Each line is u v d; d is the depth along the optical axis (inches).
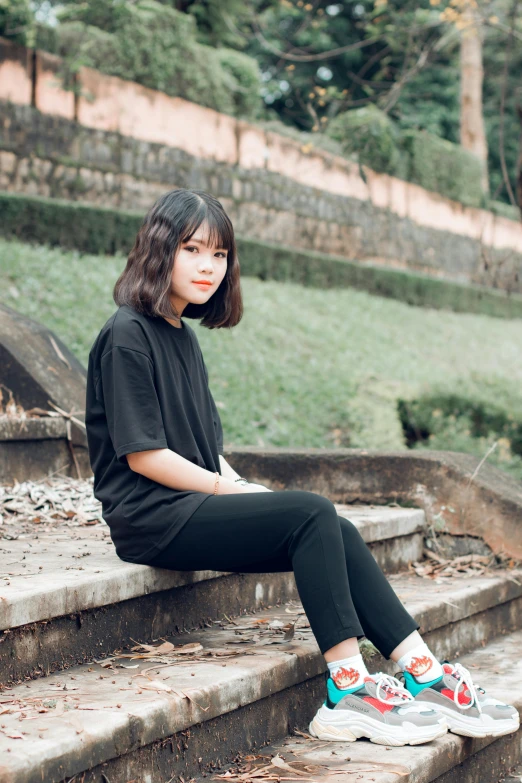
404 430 348.2
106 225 418.9
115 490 104.4
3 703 79.7
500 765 117.9
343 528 101.6
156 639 106.6
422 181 709.9
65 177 435.8
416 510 168.7
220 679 90.1
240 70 550.9
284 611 126.2
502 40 681.0
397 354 447.2
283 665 99.0
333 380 360.8
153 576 103.8
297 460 177.8
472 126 792.9
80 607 93.0
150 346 103.2
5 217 375.9
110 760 75.3
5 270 328.2
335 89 306.8
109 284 358.6
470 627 146.9
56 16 479.8
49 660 91.0
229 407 303.7
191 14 576.1
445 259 745.6
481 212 789.9
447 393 347.9
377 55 348.5
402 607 101.3
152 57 480.4
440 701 99.8
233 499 99.2
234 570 103.2
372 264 638.5
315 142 572.7
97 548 117.7
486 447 327.9
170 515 99.7
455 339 543.8
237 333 378.9
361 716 95.3
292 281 523.5
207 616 116.5
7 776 64.4
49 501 150.4
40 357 189.8
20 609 85.3
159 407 102.0
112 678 89.4
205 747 88.0
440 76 885.2
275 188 570.9
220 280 107.6
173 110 496.4
